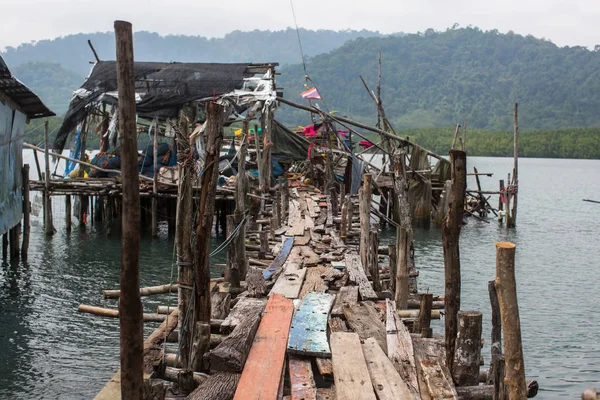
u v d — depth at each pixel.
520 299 18.75
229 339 7.89
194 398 6.71
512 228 32.97
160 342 8.99
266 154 24.98
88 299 17.30
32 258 22.34
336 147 34.56
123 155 5.70
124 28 5.56
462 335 7.30
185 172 8.34
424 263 23.45
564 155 117.25
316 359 7.87
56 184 24.80
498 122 151.75
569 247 27.83
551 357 13.82
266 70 29.70
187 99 25.61
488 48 184.12
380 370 7.29
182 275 8.40
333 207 22.08
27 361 12.77
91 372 12.31
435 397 6.70
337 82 161.75
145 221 28.91
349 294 10.75
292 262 13.28
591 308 17.73
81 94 26.95
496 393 6.52
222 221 26.94
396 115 153.88
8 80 17.44
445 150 114.31
